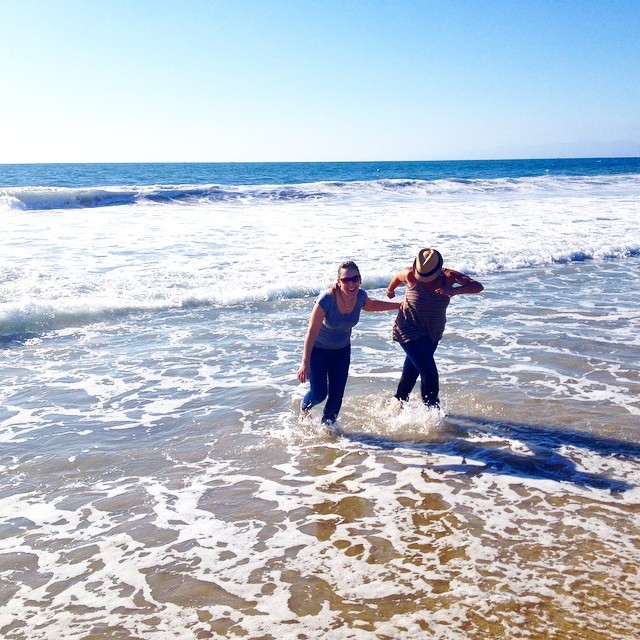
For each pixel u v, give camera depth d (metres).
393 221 18.80
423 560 3.62
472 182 33.03
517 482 4.59
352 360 7.55
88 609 3.24
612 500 4.32
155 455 5.11
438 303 5.45
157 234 15.98
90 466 4.92
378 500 4.35
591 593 3.30
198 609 3.23
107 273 11.44
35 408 6.09
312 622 3.11
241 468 4.88
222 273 11.66
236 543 3.85
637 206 23.44
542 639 2.95
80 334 8.52
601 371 7.08
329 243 14.80
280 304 10.19
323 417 5.58
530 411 5.93
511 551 3.70
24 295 9.83
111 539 3.91
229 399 6.33
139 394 6.47
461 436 5.42
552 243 15.31
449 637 2.97
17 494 4.48
